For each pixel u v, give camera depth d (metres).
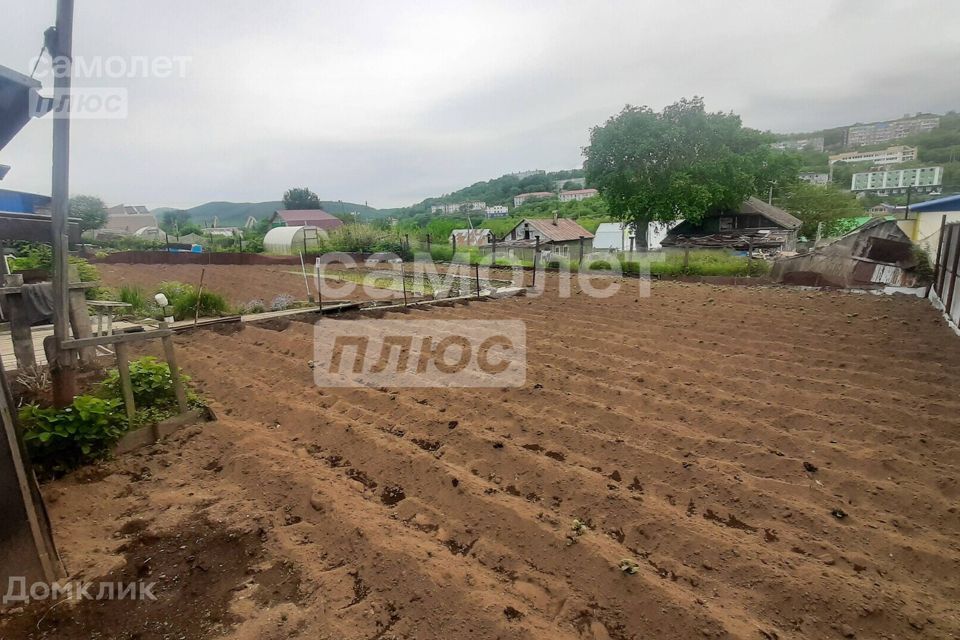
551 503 3.87
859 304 10.80
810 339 8.10
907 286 12.38
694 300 11.95
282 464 4.20
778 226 27.77
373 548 3.17
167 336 4.78
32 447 3.86
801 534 3.49
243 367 7.02
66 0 3.70
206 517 3.54
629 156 25.28
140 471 4.14
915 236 16.98
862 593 2.88
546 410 5.47
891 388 6.02
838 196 36.22
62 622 2.62
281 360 7.11
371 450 4.50
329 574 2.99
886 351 7.32
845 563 3.20
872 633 2.70
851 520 3.62
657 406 5.55
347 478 4.13
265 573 3.03
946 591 3.00
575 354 7.54
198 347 7.95
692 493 3.95
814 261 14.44
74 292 6.18
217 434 4.76
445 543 3.39
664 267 17.69
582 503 3.80
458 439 4.76
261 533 3.39
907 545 3.30
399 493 4.01
